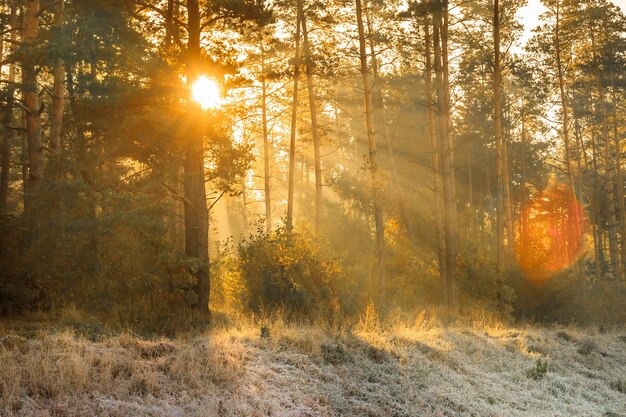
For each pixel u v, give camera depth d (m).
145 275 17.02
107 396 9.32
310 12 31.86
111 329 14.40
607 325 27.88
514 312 29.12
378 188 28.56
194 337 13.59
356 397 11.79
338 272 21.03
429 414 11.83
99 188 19.03
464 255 29.58
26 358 9.71
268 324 14.62
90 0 19.11
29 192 21.12
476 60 37.34
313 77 35.97
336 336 14.13
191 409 9.57
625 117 49.91
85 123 21.75
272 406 10.38
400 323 17.75
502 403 13.49
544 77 40.09
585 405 14.53
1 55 32.19
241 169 20.00
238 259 21.42
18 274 17.42
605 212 56.19
